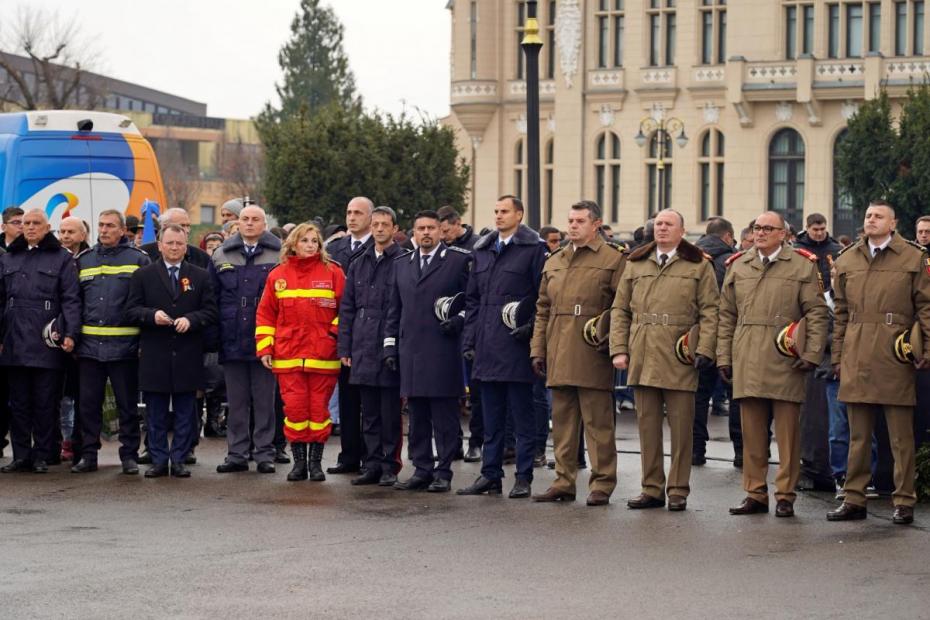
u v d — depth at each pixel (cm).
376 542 1193
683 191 5666
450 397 1471
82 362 1599
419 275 1468
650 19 5734
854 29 5419
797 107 5450
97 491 1459
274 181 4919
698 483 1524
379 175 4909
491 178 6034
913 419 1377
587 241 1401
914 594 1012
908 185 4572
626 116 5772
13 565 1098
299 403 1532
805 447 1481
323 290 1539
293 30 9550
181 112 13475
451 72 6088
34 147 2175
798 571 1083
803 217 5462
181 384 1555
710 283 1361
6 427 1706
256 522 1284
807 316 1320
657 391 1369
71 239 1664
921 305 1280
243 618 945
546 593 1014
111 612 959
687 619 945
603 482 1395
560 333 1394
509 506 1377
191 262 1694
